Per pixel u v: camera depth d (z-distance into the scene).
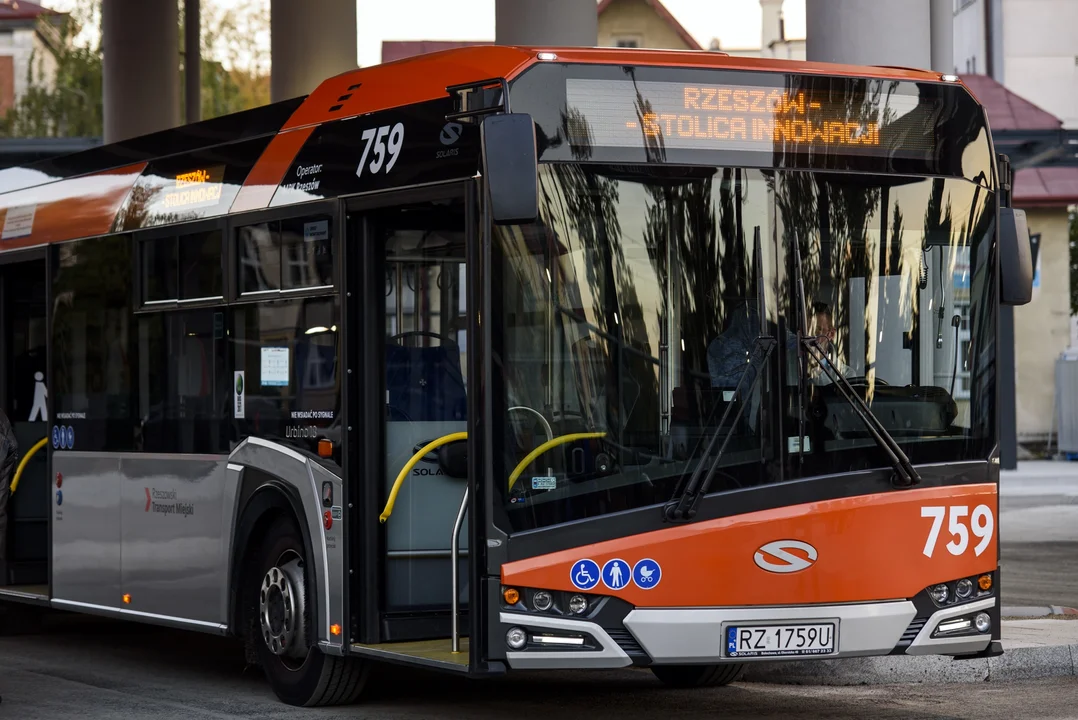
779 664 11.48
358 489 9.63
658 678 11.38
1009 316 36.59
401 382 9.79
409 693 10.88
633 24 69.75
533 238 8.32
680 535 8.29
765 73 8.74
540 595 8.18
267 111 10.73
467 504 8.85
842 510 8.50
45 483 14.28
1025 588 17.11
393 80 9.45
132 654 13.22
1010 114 45.84
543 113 8.38
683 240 8.52
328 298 9.80
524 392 8.26
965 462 8.84
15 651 13.45
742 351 8.51
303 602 10.12
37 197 13.64
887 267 8.83
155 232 11.78
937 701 10.59
